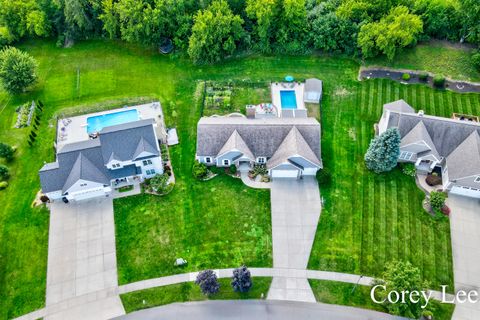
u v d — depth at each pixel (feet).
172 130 212.84
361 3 233.55
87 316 156.04
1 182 194.70
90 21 255.70
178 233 177.37
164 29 246.68
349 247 172.04
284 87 230.27
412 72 234.58
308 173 193.88
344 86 229.66
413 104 219.41
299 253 170.81
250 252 171.42
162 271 167.02
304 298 159.33
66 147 190.60
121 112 222.69
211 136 193.67
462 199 185.26
